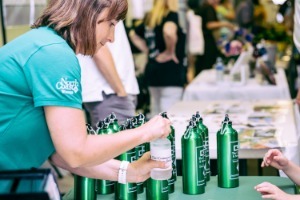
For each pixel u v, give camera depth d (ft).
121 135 6.12
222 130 7.66
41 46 5.91
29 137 6.19
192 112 12.87
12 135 6.13
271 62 18.08
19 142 6.19
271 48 18.11
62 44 5.95
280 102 14.16
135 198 7.30
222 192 7.54
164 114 7.63
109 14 6.03
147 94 18.97
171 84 19.15
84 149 5.86
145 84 19.03
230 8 24.17
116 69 11.66
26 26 14.46
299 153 9.71
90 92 11.37
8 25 13.92
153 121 6.35
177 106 13.92
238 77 16.71
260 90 15.92
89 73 11.30
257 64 17.30
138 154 7.46
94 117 11.76
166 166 6.79
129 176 6.97
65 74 5.82
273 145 9.43
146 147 7.52
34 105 5.90
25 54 5.96
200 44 22.27
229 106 13.71
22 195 5.26
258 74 17.34
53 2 6.18
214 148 9.57
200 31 22.30
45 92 5.79
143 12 24.95
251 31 23.25
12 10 14.01
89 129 7.50
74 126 5.83
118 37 11.73
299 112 12.39
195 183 7.44
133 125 7.65
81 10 5.98
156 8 18.83
